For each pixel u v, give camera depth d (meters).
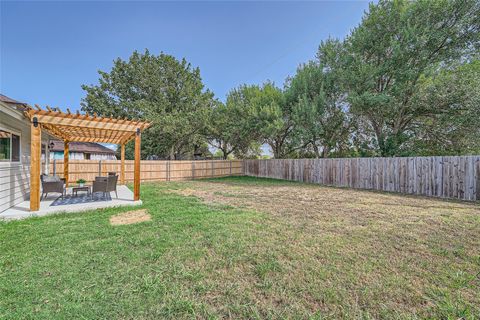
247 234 3.74
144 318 1.82
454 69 9.20
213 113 17.62
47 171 8.66
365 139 13.12
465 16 8.84
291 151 16.66
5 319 1.78
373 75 10.30
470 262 2.77
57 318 1.80
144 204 6.09
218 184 11.53
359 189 9.58
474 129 8.70
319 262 2.77
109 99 17.41
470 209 5.60
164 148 18.97
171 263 2.73
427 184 7.89
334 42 12.69
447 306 1.96
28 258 2.79
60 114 5.11
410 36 9.41
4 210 5.06
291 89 14.02
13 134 5.67
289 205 6.13
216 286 2.28
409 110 10.55
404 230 3.96
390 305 1.99
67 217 4.79
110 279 2.37
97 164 11.53
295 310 1.93
